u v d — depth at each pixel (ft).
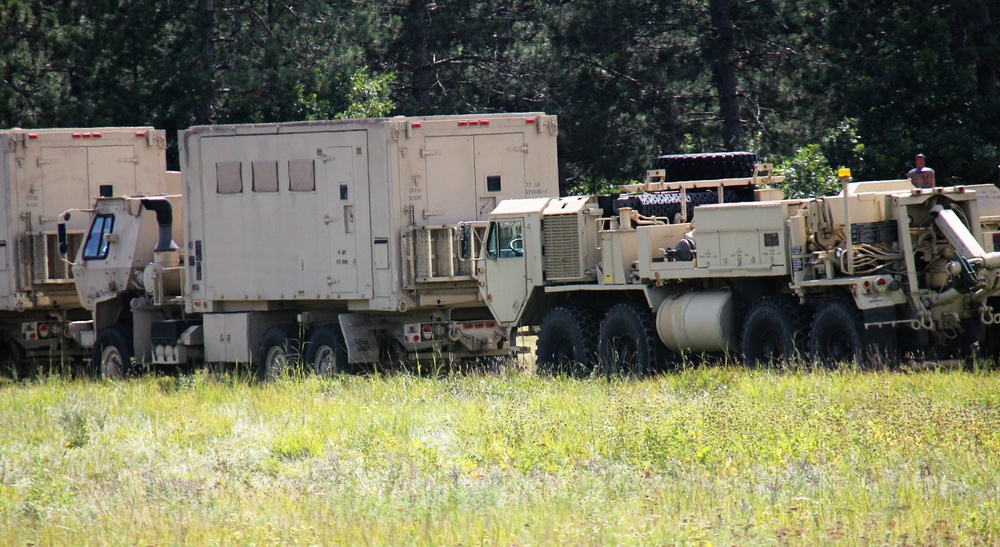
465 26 526.16
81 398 225.15
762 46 485.15
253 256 264.11
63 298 316.60
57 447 172.76
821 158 367.86
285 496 131.34
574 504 120.98
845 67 422.41
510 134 255.70
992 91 394.11
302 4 499.51
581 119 496.64
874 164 387.55
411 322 255.70
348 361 253.65
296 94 470.80
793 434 147.95
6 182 308.60
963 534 106.83
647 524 112.68
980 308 197.98
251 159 262.88
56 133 314.14
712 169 244.22
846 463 135.54
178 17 478.59
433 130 247.50
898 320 199.41
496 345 255.29
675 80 492.13
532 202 242.99
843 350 202.59
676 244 224.94
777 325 208.54
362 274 247.70
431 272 244.22
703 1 505.25
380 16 533.55
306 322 261.65
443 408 189.57
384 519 118.42
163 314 292.20
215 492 134.41
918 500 118.52
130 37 468.75
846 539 106.01
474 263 246.27
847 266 198.70
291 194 257.34
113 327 295.07
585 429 161.38
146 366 290.56
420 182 246.06
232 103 472.85
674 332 221.87
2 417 203.31
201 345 284.41
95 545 113.91
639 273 224.53
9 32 462.60
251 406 202.59
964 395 170.30
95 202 311.68
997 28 398.83
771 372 196.95
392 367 259.80
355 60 501.56
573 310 237.45
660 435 150.92
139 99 459.73
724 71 484.33
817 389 178.40
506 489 131.75
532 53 519.60
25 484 144.15
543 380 215.31
